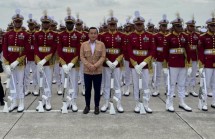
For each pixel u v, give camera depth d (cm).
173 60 686
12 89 682
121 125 585
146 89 679
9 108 679
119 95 686
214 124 597
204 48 707
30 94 891
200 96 707
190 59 695
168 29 859
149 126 580
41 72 678
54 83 1071
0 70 725
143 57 664
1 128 561
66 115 652
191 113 677
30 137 516
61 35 677
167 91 693
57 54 748
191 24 855
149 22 938
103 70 681
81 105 749
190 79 882
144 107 683
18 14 663
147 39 661
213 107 729
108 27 680
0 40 917
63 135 527
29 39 690
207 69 707
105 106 690
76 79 693
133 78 678
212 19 685
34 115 649
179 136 527
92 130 554
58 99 819
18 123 591
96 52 643
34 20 852
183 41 679
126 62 862
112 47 667
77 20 830
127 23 888
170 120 621
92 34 640
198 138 518
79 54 679
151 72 677
